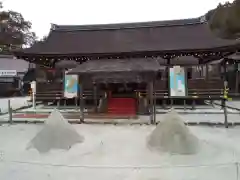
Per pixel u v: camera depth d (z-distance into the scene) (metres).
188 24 24.19
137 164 6.60
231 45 18.19
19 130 11.52
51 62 22.86
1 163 6.67
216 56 20.91
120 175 5.78
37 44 23.09
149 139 8.57
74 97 18.09
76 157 7.31
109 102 16.64
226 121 11.71
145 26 24.89
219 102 22.22
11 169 6.22
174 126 8.05
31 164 6.53
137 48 20.94
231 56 26.20
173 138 7.86
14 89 37.50
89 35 25.12
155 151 7.79
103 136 9.92
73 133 8.95
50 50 22.11
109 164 6.62
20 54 20.88
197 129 11.20
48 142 8.27
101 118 14.03
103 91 17.50
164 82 17.98
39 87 19.06
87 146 8.49
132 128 11.45
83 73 12.71
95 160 7.00
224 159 6.96
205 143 8.72
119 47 21.69
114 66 13.42
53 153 7.75
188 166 5.74
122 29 25.20
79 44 23.39
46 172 5.98
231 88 29.23
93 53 20.52
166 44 21.17
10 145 8.77
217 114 15.39
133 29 24.97
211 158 7.08
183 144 7.70
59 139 8.35
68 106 20.05
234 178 5.45
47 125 8.71
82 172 5.96
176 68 17.67
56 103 21.27
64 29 26.11
